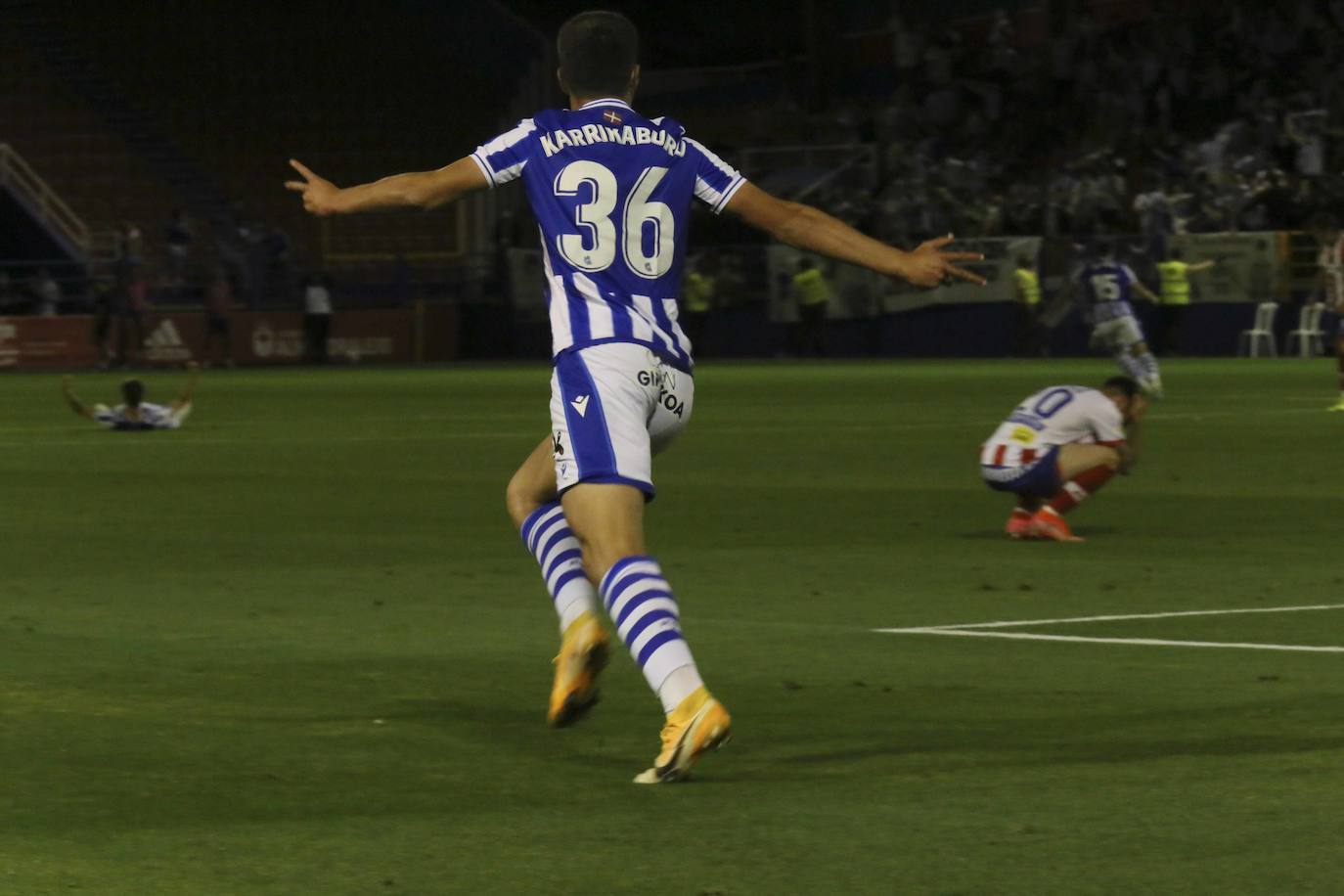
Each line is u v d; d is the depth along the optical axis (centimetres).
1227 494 5550
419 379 14150
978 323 16650
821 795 2048
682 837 1880
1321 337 15762
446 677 2781
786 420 8906
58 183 19512
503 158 2211
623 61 2259
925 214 17388
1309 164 16875
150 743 2327
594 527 2144
